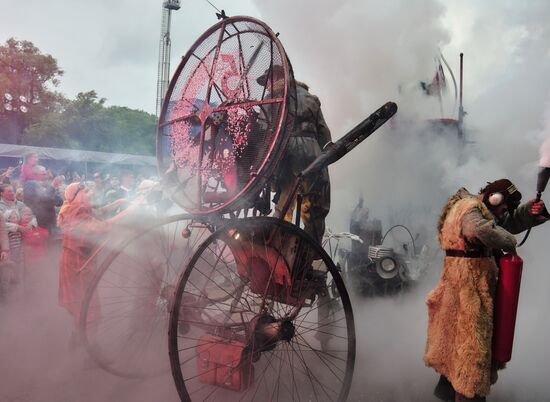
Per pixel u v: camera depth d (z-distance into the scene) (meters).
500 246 2.53
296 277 2.84
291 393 3.16
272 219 2.57
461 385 2.55
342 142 2.75
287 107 2.49
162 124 3.17
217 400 3.06
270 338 2.74
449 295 2.70
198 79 3.02
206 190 2.96
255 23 2.72
